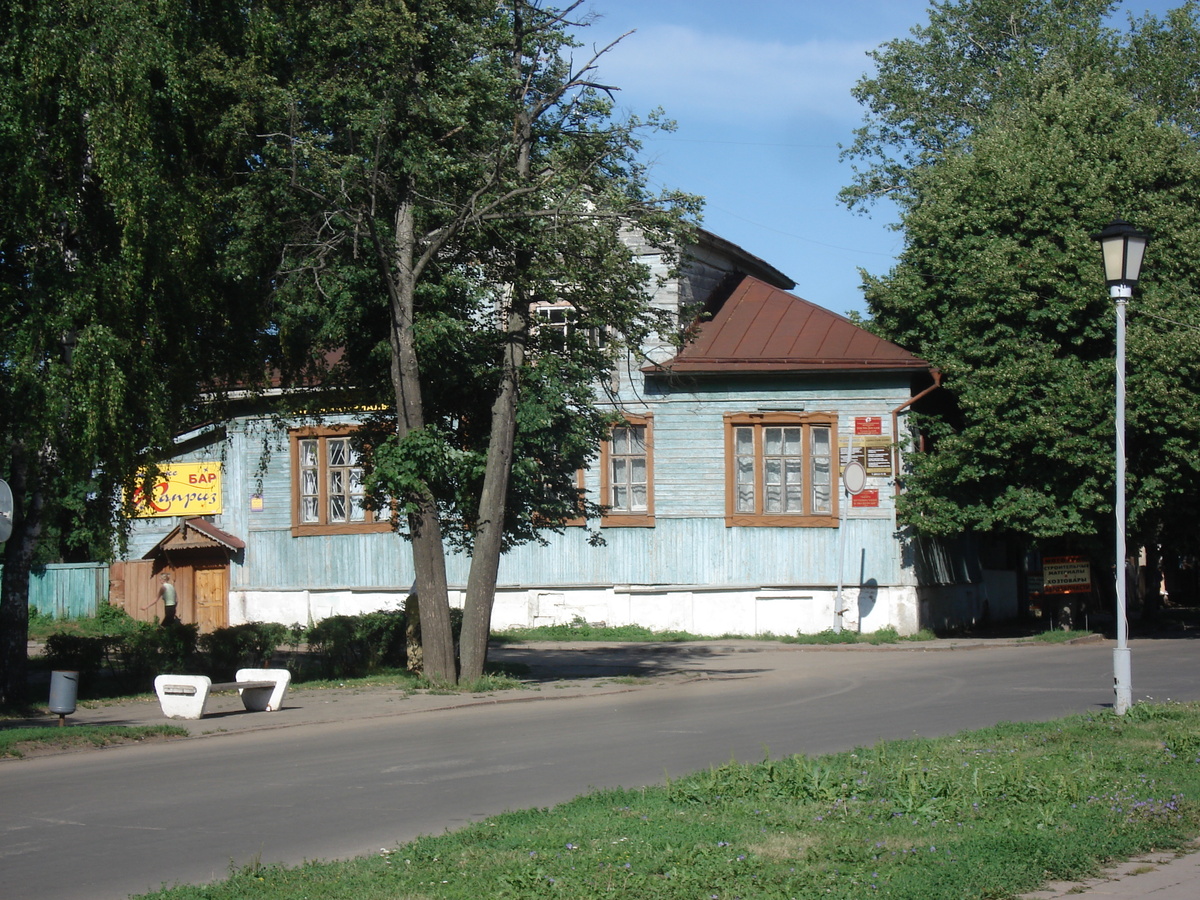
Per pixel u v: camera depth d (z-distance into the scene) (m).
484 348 18.95
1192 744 10.70
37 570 35.69
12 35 14.52
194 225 15.66
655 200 17.61
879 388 28.36
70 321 14.62
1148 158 27.17
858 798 8.62
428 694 17.36
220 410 19.59
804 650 25.95
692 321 20.09
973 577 32.44
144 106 15.02
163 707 15.19
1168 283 26.72
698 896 6.32
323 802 9.59
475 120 17.73
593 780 10.34
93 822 8.94
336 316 18.17
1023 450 26.39
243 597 32.78
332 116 17.47
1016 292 26.25
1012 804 8.39
